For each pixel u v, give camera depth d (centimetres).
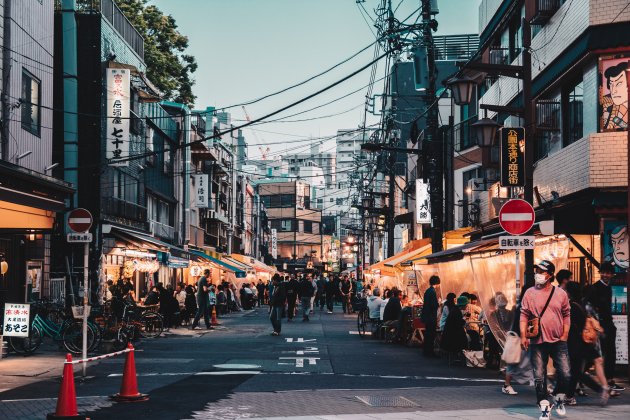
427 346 1889
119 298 2250
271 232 10700
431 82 2480
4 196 1575
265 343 2233
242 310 4919
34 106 2195
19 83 2058
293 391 1219
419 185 3597
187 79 5078
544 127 2011
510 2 2414
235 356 1828
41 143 2239
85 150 2898
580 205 1628
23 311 1669
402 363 1728
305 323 3331
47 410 1028
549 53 1977
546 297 983
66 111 2634
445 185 3597
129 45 3447
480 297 1662
